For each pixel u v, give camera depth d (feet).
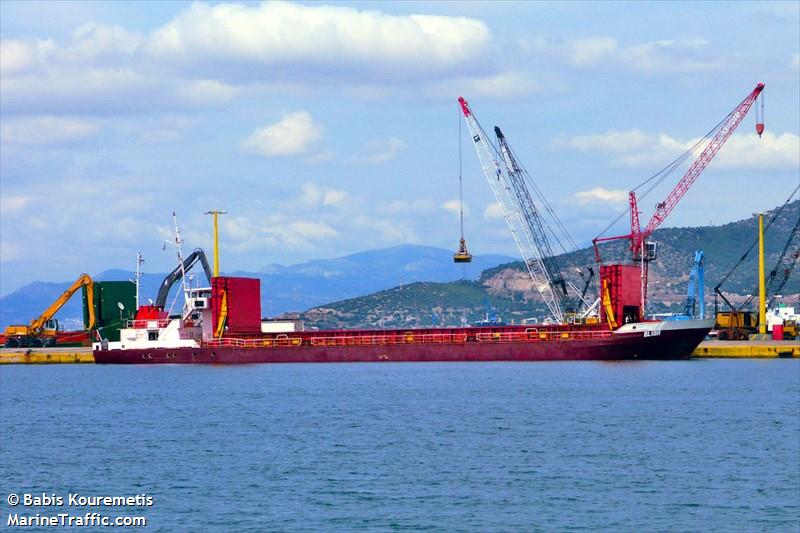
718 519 447.01
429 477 524.93
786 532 428.56
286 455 589.73
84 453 613.93
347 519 448.24
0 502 491.72
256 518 451.53
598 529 433.07
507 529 433.07
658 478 520.42
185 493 499.92
